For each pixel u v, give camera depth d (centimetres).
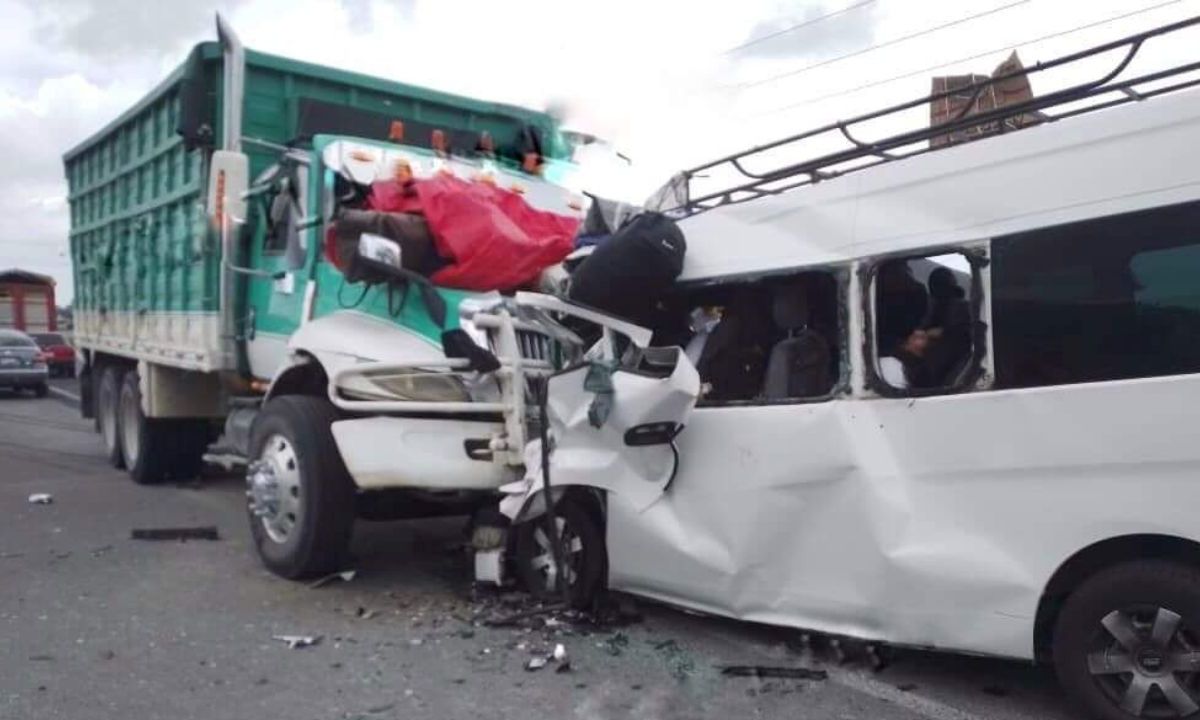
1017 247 458
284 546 694
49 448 1483
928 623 475
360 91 911
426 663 544
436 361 643
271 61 863
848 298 511
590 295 589
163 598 664
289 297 787
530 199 782
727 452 549
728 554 547
